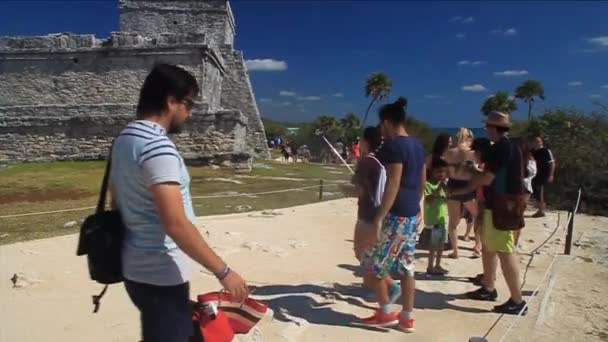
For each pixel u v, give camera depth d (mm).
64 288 6090
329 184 20406
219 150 25859
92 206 14211
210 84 31141
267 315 5215
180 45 29266
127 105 27312
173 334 2596
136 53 29469
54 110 27344
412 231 4777
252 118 36719
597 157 15117
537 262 8016
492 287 6062
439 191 6930
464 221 11539
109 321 5078
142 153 2432
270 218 11344
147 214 2523
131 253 2572
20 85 30297
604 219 12773
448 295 6215
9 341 4566
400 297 6047
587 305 5941
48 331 4812
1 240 9305
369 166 4715
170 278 2588
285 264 7496
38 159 27141
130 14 36625
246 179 22078
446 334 4980
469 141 7488
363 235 4809
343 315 5414
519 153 5371
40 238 9477
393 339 4824
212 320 2977
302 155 43312
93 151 27219
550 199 15430
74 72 29984
